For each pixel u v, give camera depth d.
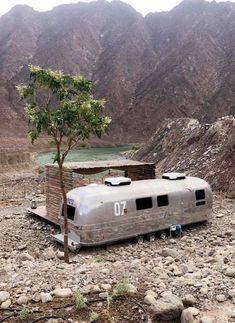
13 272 11.70
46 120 13.20
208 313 8.84
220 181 31.70
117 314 8.73
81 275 11.03
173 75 176.50
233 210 25.22
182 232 20.55
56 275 11.09
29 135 13.55
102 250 17.89
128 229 18.41
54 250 18.27
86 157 85.94
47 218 22.56
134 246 18.44
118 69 193.00
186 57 186.50
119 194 18.28
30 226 22.56
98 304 9.20
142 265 12.54
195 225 21.86
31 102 13.66
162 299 8.83
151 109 163.00
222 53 196.00
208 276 11.05
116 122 161.38
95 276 10.88
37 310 8.98
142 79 191.88
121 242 18.94
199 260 14.07
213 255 14.77
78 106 13.20
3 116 152.75
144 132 155.38
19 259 15.59
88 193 17.91
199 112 159.12
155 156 54.62
